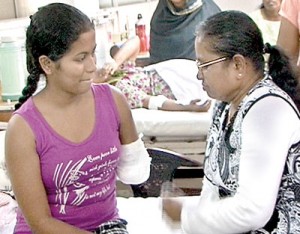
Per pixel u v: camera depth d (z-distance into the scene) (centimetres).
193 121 293
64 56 141
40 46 142
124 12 418
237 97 144
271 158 130
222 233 140
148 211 202
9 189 208
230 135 142
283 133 131
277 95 136
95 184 157
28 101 150
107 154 155
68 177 150
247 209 131
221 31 138
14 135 145
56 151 147
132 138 167
